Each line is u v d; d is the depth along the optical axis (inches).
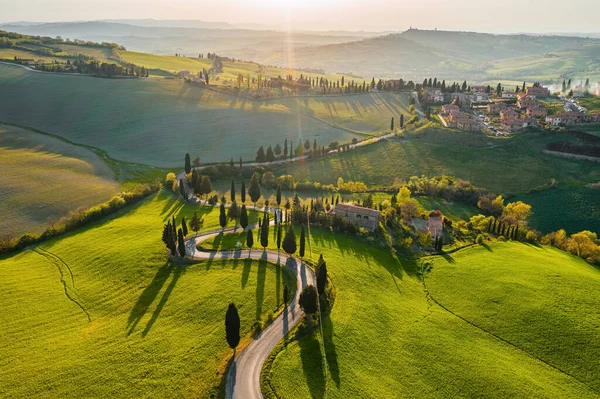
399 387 2461.9
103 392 2405.3
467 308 3503.9
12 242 4630.9
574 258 4788.4
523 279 3934.5
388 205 5944.9
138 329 2982.3
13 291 3614.7
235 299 3272.6
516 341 3073.3
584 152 7647.6
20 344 2891.2
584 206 6264.8
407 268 4276.6
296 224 5034.5
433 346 2898.6
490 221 5502.0
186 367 2573.8
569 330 3149.6
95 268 3969.0
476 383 2559.1
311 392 2343.8
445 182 7012.8
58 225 5098.4
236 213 5012.3
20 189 5994.1
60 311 3302.2
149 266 3892.7
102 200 6003.9
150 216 5487.2
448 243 4987.7
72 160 7445.9
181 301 3297.2
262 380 2427.4
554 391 2559.1
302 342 2755.9
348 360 2628.0
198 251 4192.9
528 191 6870.1
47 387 2460.6
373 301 3385.8
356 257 4205.2
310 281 3543.3
